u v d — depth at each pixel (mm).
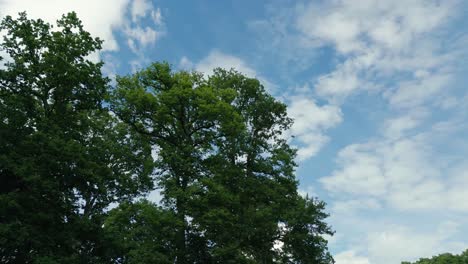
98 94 24578
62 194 21391
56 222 21344
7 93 22359
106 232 23594
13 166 19625
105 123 30938
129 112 26344
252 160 28578
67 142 22266
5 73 21859
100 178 23000
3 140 20562
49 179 20688
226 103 25703
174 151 25062
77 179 22156
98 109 25938
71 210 22531
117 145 28844
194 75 28109
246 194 27312
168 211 22922
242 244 26750
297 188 29594
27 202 20219
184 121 26625
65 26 24062
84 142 25266
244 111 30438
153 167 25281
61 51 23391
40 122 21781
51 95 23469
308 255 28156
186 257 23312
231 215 23562
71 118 24109
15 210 19547
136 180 27891
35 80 22469
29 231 19594
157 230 22875
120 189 27094
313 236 27969
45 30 23484
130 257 23047
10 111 21391
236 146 27312
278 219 27672
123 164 28375
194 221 23750
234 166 26719
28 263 20016
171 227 22891
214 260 23641
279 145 30641
